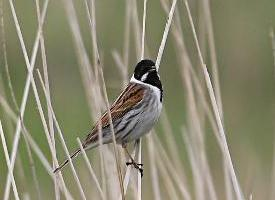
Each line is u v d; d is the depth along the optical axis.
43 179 14.97
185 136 10.93
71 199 9.74
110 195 10.12
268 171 15.93
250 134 16.91
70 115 17.09
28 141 9.83
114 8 17.94
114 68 17.31
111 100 15.05
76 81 17.83
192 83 11.39
